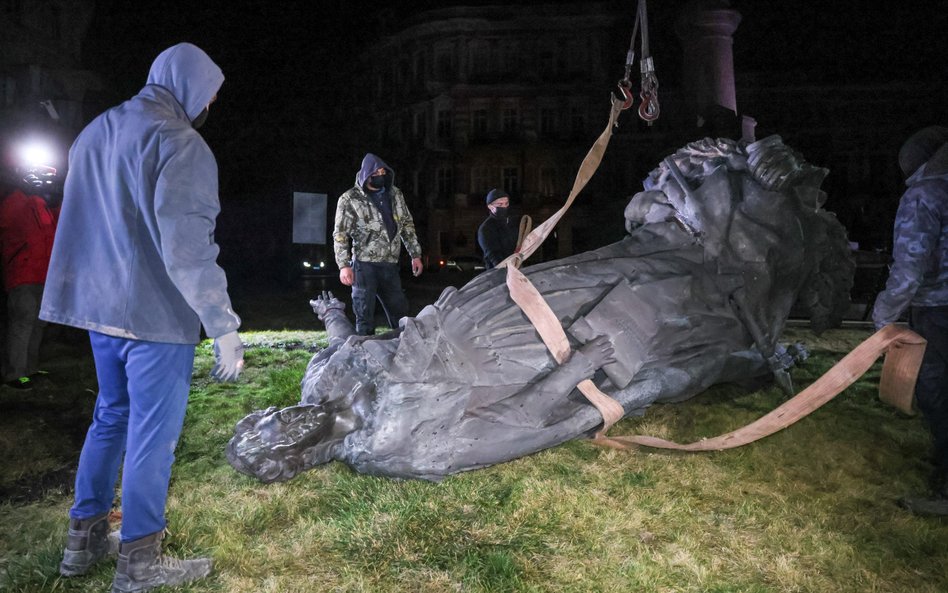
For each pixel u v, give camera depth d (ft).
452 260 132.16
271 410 11.56
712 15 50.03
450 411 11.29
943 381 12.22
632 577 9.43
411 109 159.84
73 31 63.77
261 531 10.80
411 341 11.48
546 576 9.48
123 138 8.63
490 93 152.25
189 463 13.48
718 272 15.25
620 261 14.53
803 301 17.28
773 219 15.65
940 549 10.36
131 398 8.93
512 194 152.05
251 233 117.29
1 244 19.72
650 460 13.58
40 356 24.47
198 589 9.13
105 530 9.70
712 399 17.61
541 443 11.93
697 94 51.21
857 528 10.98
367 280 21.43
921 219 11.92
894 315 12.15
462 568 9.60
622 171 142.61
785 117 147.54
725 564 9.87
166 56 9.39
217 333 8.55
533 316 12.32
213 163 8.78
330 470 12.91
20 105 57.06
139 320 8.63
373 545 10.20
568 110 150.51
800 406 12.81
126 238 8.62
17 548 10.21
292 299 58.03
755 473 13.09
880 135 145.69
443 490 12.00
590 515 11.13
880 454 14.16
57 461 13.96
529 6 150.30
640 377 13.84
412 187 161.17
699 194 15.65
